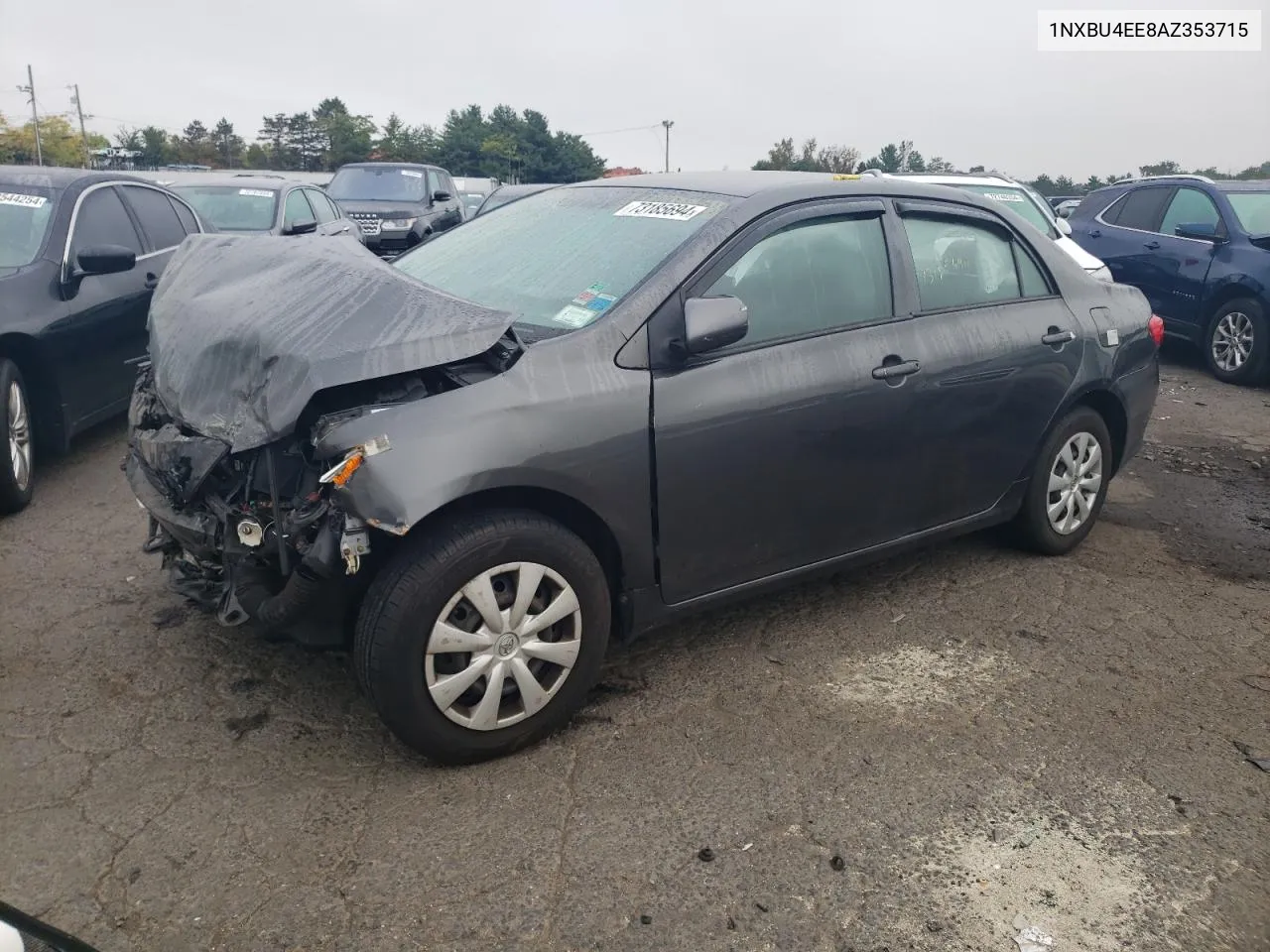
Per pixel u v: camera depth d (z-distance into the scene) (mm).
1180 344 11289
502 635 3080
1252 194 9766
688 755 3270
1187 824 3006
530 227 4199
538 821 2930
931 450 4113
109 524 5121
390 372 2912
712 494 3488
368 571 3029
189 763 3166
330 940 2490
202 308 3570
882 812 3012
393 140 92125
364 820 2922
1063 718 3557
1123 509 5859
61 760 3164
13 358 5379
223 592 3238
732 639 4062
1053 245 4754
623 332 3299
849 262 3900
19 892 2617
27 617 4082
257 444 2912
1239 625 4328
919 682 3766
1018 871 2793
